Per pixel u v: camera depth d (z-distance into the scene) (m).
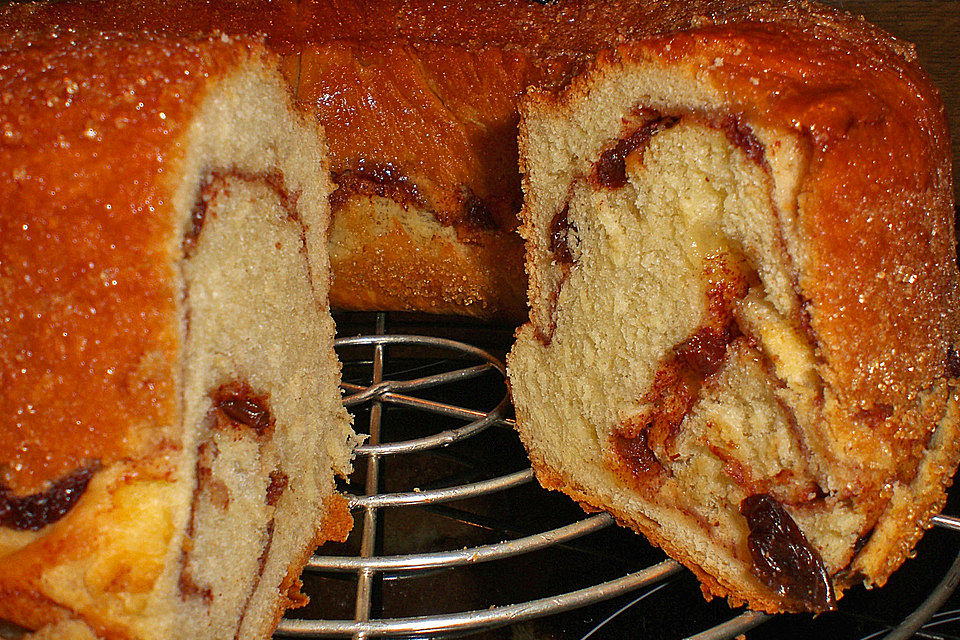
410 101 0.26
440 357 0.30
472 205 0.27
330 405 0.24
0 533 0.18
